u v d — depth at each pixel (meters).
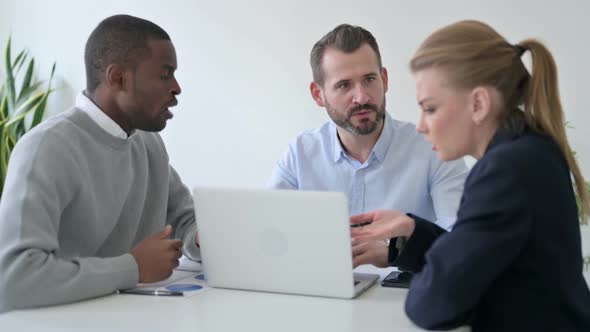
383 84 2.01
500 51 1.12
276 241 1.32
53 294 1.28
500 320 1.09
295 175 2.13
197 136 3.50
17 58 3.65
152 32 1.58
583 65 2.72
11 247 1.30
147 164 1.77
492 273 1.04
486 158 1.09
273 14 3.27
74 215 1.52
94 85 1.58
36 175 1.39
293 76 3.26
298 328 1.10
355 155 2.04
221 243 1.38
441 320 1.06
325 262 1.29
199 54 3.45
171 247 1.45
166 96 1.60
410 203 1.99
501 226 1.04
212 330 1.09
